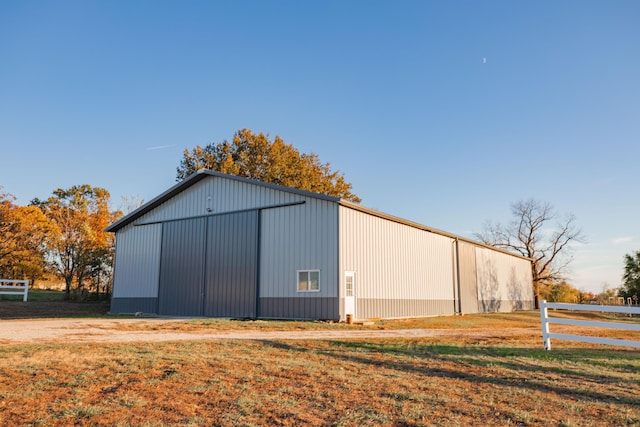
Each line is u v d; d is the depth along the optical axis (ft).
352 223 63.98
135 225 85.51
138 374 24.57
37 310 84.02
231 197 72.64
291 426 17.11
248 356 30.60
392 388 22.31
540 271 154.10
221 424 17.29
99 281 122.11
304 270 62.90
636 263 142.92
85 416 18.03
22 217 122.21
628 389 22.38
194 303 73.51
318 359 30.04
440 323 65.87
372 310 66.18
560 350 35.14
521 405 19.63
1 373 24.48
